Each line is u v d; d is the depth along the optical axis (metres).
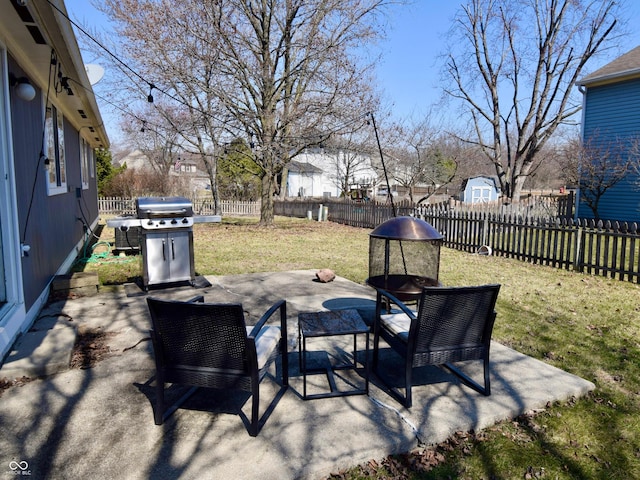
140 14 11.84
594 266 7.03
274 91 14.05
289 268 7.27
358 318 2.93
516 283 6.30
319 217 18.98
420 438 2.33
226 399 2.71
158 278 5.41
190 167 43.78
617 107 13.95
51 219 5.54
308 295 5.26
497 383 2.99
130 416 2.48
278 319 4.28
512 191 19.20
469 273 7.02
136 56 12.04
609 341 3.89
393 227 3.65
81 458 2.10
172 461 2.09
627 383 3.07
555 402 2.79
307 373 3.10
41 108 5.19
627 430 2.48
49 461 2.08
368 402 2.71
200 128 14.93
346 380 3.03
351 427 2.42
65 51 4.21
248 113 13.30
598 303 5.21
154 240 5.35
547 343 3.83
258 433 2.33
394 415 2.55
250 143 13.54
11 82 3.81
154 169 32.88
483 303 2.65
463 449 2.31
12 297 3.62
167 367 2.38
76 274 5.38
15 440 2.23
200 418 2.49
